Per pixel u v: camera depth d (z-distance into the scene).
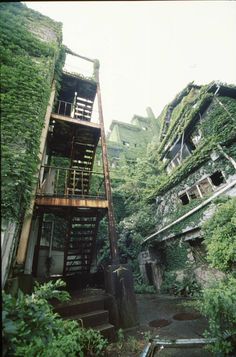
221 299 3.36
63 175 12.14
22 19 7.40
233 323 3.36
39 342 2.35
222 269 5.66
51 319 2.51
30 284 4.43
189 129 11.47
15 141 4.43
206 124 9.82
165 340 4.27
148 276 12.02
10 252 3.71
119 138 23.86
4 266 3.54
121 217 15.43
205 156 8.91
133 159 21.69
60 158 12.52
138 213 13.68
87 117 10.46
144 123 27.91
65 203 5.95
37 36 7.52
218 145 8.08
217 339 3.34
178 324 5.29
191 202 9.80
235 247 5.29
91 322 4.60
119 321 5.05
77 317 4.54
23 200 4.32
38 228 7.42
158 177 15.23
